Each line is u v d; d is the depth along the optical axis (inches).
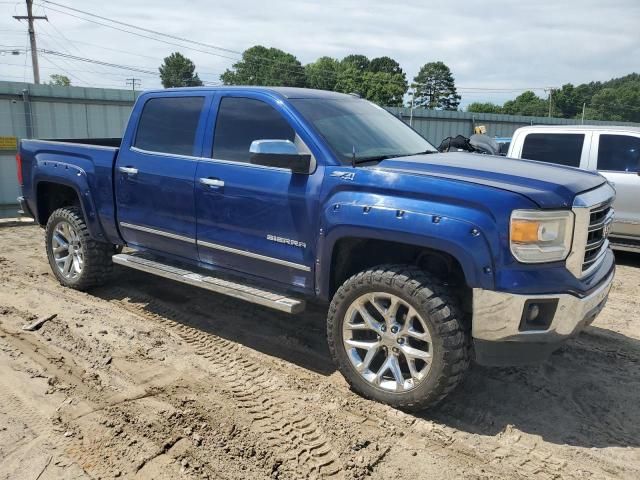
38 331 184.9
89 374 155.9
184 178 176.6
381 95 3555.6
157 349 173.8
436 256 142.9
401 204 132.3
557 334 126.0
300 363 167.8
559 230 125.3
